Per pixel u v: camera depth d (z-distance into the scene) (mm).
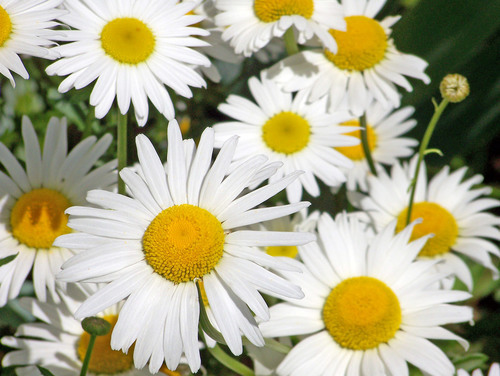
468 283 588
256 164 516
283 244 504
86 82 542
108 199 510
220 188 514
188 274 504
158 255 503
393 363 526
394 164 621
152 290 503
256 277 501
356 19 589
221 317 501
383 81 588
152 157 516
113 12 556
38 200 557
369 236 592
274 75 592
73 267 499
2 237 555
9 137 626
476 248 593
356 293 538
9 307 610
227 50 604
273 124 583
